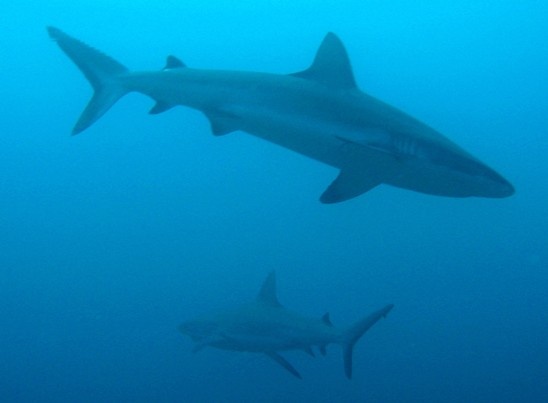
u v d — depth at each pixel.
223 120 5.52
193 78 5.65
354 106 5.02
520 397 19.95
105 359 23.80
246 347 10.41
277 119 5.14
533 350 24.97
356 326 9.82
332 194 4.95
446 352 24.27
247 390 19.17
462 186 4.77
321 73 5.25
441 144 4.75
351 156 4.98
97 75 6.43
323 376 20.28
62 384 21.39
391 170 4.88
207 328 10.78
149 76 5.99
